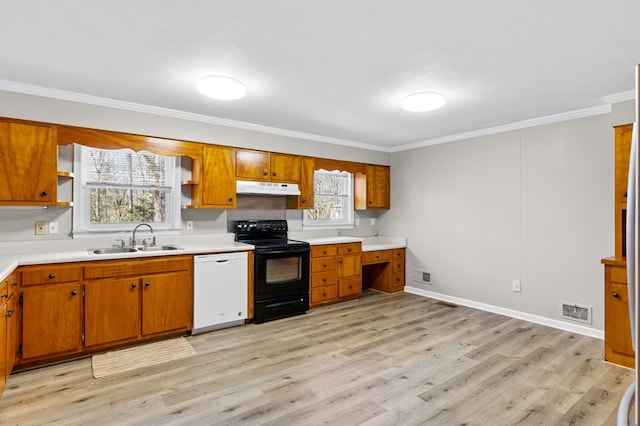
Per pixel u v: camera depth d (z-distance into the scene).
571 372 2.71
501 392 2.42
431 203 5.01
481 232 4.41
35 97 2.96
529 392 2.42
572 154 3.63
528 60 2.43
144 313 3.14
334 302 4.68
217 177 3.92
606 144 3.41
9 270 2.31
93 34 2.11
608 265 2.88
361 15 1.89
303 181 4.66
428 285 5.05
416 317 4.08
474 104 3.38
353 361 2.89
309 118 3.91
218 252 3.58
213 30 2.06
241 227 4.29
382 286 5.34
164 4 1.80
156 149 3.57
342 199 5.54
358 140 5.07
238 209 4.40
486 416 2.14
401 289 5.37
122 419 2.07
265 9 1.84
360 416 2.13
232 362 2.85
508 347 3.20
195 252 3.42
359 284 4.86
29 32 2.08
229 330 3.61
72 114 3.13
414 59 2.42
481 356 3.00
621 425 0.87
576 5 1.79
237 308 3.71
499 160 4.24
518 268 4.05
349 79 2.78
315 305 4.45
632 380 2.58
